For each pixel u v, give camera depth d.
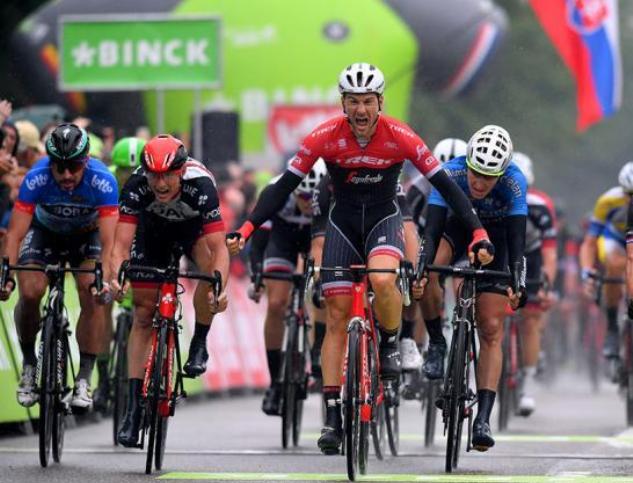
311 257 23.41
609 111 58.09
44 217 25.58
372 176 23.81
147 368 23.50
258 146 63.75
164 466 24.75
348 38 64.06
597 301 37.69
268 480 22.56
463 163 26.11
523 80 142.50
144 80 45.12
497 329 25.28
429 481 22.55
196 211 24.27
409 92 65.50
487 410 24.83
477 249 24.06
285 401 28.61
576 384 55.31
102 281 23.88
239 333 47.03
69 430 32.44
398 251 23.73
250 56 63.81
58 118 37.59
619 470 24.31
